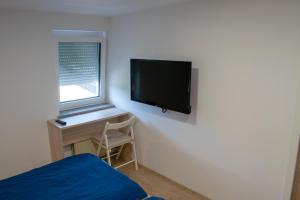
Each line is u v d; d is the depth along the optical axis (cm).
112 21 333
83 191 187
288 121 194
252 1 199
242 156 228
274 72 196
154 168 320
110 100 364
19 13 262
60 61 312
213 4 223
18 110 278
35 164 303
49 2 228
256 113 212
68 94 332
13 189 189
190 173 278
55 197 180
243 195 234
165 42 271
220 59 227
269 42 194
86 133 321
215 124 243
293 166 197
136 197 190
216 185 255
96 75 356
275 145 205
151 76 279
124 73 330
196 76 249
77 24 307
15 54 266
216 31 225
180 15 251
